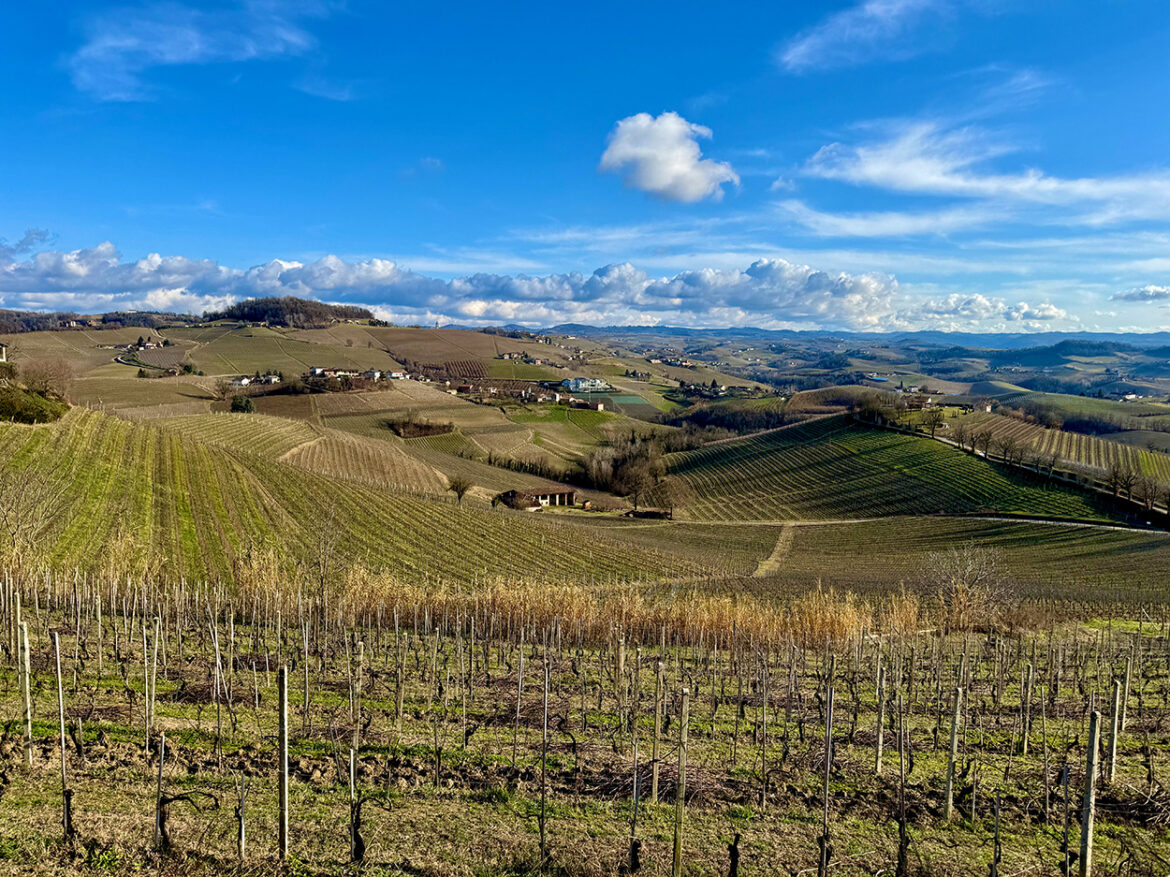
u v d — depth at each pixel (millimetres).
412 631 28047
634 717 14445
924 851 10500
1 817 9641
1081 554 65562
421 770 12477
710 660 23766
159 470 54625
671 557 61969
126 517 42594
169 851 9211
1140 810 11680
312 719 15000
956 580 34750
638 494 103938
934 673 21391
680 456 133000
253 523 49812
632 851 9586
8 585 21984
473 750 13758
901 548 75875
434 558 51188
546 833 10531
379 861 9508
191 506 49281
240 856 9062
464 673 19984
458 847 10000
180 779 11367
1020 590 46344
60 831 9406
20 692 14961
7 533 30438
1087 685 20688
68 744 12289
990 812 11781
